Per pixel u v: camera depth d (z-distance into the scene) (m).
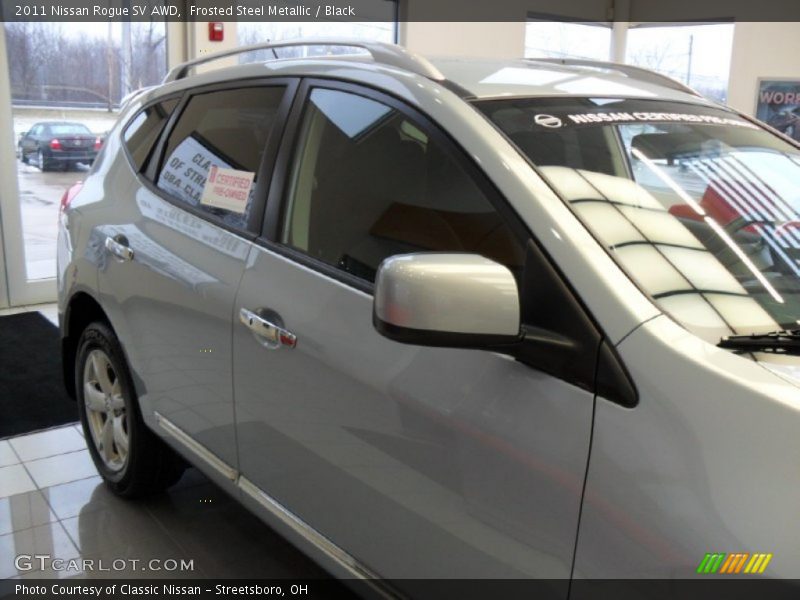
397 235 1.44
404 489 1.35
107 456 2.55
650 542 1.00
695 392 1.00
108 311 2.29
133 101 2.58
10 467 2.77
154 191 2.19
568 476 1.09
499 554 1.20
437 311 1.06
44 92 4.90
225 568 2.19
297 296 1.58
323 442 1.52
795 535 0.89
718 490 0.95
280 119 1.80
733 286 1.24
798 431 0.93
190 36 5.23
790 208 1.49
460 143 1.36
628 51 8.49
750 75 7.57
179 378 1.99
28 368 3.83
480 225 1.29
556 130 1.42
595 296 1.11
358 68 1.66
